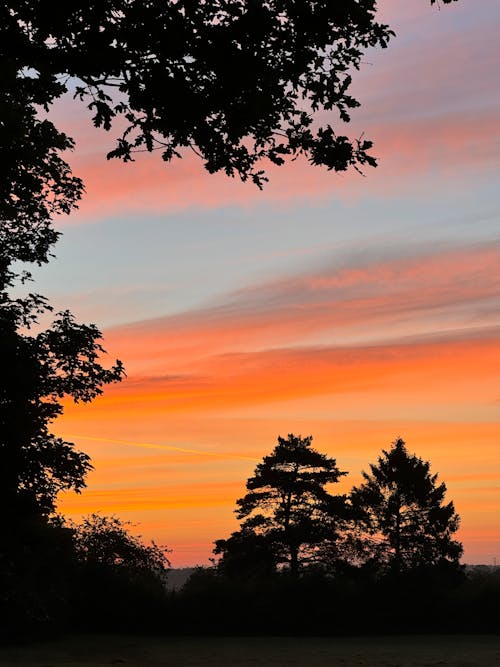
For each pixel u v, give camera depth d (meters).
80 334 28.53
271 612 56.00
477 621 56.41
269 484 67.06
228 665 35.91
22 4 11.34
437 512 72.62
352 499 73.75
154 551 64.00
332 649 44.88
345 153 12.08
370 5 11.55
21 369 27.81
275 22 11.34
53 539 39.78
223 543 66.31
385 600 56.56
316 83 11.88
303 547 67.44
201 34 11.27
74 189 24.67
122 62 11.42
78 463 29.80
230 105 11.71
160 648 45.53
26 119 17.75
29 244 28.25
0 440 28.47
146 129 12.16
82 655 41.47
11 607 39.09
